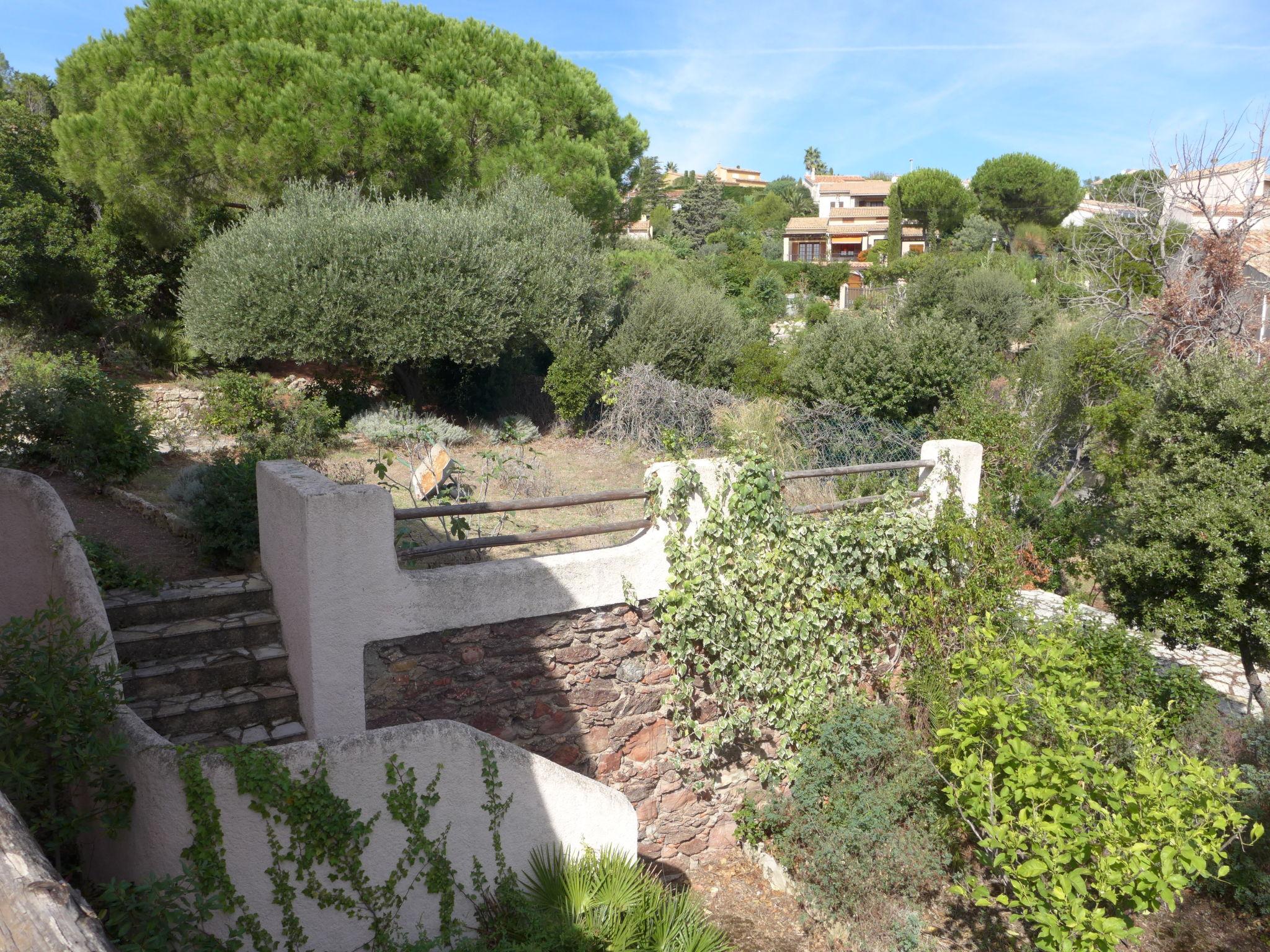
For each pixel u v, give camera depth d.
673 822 5.88
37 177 15.58
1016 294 21.75
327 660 4.38
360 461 11.58
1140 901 4.03
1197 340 13.59
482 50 18.34
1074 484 13.30
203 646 4.69
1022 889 4.21
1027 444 11.81
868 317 16.78
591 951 3.81
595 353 15.45
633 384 14.23
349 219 13.70
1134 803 4.11
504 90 17.83
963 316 21.50
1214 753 6.61
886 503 6.59
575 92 19.09
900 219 45.62
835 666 6.45
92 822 3.45
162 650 4.57
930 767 5.73
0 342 13.16
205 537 6.14
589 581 5.24
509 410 16.03
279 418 12.84
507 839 4.04
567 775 4.22
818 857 5.40
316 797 3.45
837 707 6.32
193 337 13.84
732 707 5.94
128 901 2.86
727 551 5.72
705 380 16.86
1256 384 6.91
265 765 3.33
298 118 14.37
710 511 5.64
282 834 3.42
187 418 12.88
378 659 4.66
